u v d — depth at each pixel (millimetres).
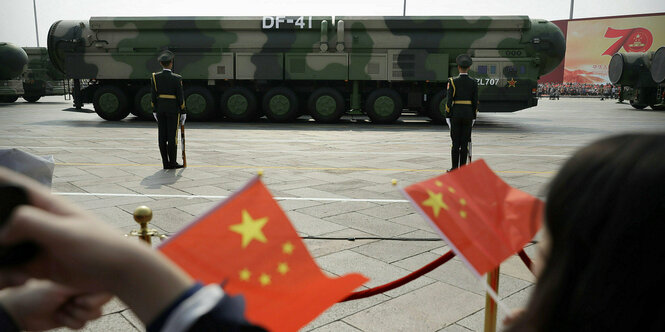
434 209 1102
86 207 5012
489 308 2020
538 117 19375
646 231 495
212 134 12203
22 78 26578
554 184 581
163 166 7324
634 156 522
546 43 14688
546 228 593
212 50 15398
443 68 14945
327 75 15180
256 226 899
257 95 16234
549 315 569
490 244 1129
